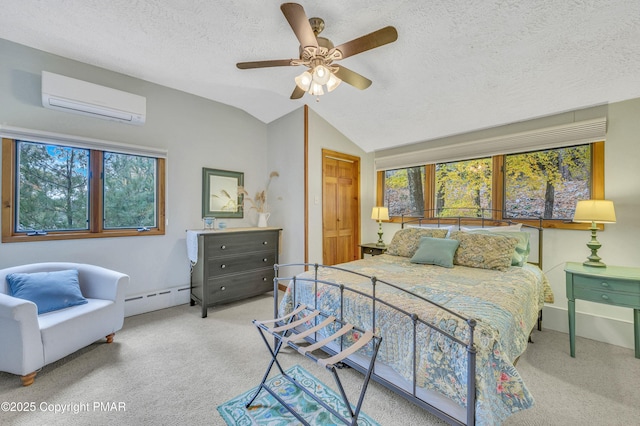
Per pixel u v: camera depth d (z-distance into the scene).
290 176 3.77
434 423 1.45
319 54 1.76
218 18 1.98
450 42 2.10
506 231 2.69
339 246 4.04
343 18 1.94
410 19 1.93
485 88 2.52
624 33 1.81
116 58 2.55
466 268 2.41
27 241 2.39
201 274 2.97
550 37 1.92
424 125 3.28
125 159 2.95
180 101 3.29
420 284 1.89
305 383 1.79
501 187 2.98
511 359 1.31
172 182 3.24
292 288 2.18
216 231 3.14
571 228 2.55
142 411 1.52
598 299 2.05
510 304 1.54
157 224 3.15
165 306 3.15
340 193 4.08
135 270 2.97
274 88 3.17
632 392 1.71
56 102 2.42
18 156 2.40
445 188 3.44
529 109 2.65
